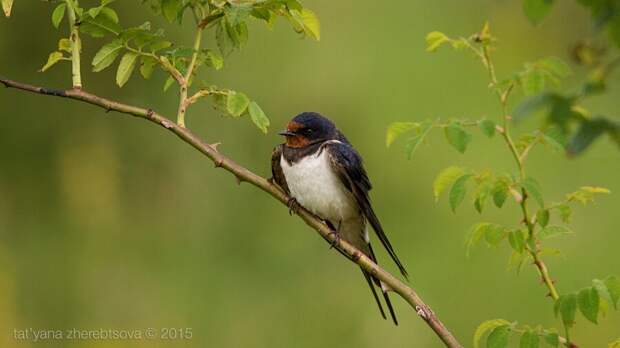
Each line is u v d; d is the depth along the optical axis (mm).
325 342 13359
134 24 12875
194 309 13688
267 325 13539
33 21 13852
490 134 5676
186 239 14109
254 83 13109
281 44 13039
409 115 12625
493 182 5820
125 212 14430
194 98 6469
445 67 12719
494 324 5875
